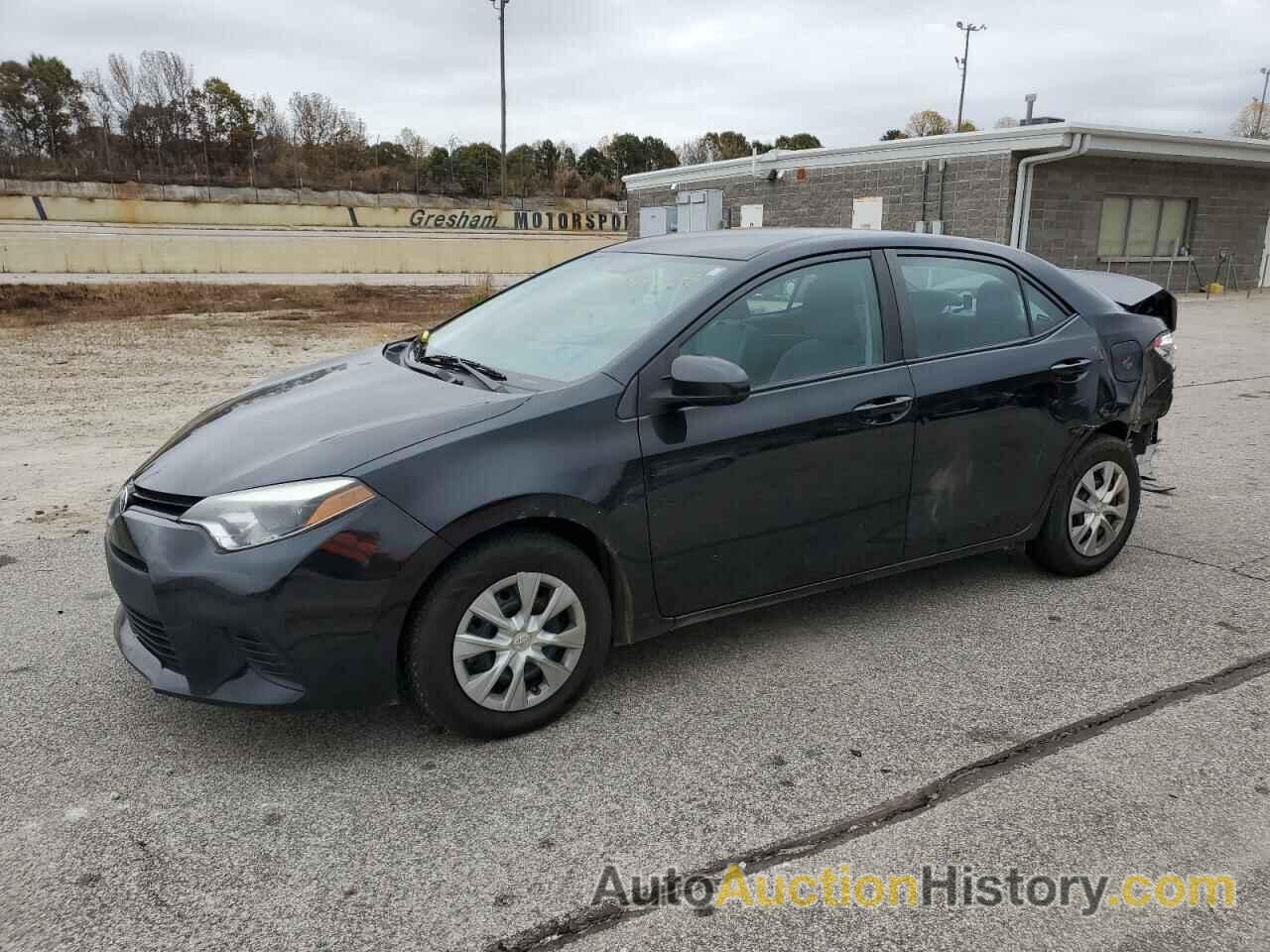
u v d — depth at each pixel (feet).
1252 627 13.24
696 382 10.12
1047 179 61.77
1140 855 8.48
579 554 10.23
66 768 9.70
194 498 9.44
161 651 9.75
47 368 37.09
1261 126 263.29
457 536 9.45
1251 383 33.60
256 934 7.45
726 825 8.87
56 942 7.32
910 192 66.69
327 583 9.02
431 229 188.96
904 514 12.55
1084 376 13.91
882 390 12.00
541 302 13.28
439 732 10.46
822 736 10.40
